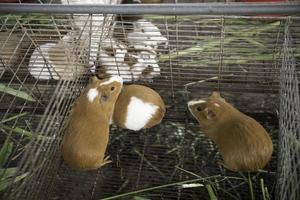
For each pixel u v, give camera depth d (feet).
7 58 2.46
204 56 2.46
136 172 2.22
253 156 1.95
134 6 1.65
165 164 2.24
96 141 2.03
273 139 2.25
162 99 2.45
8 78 2.62
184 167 2.21
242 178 2.12
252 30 2.39
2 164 1.99
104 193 2.15
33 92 2.52
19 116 2.28
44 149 2.00
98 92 2.12
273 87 2.47
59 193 2.16
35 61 2.44
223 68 2.51
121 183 2.19
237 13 1.58
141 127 2.31
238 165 1.99
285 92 2.02
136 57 2.47
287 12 1.54
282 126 2.03
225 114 2.08
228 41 2.41
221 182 2.12
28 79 2.60
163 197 2.09
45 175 2.01
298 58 2.13
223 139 2.04
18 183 1.83
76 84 2.37
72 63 2.32
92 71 2.48
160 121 2.33
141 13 1.65
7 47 2.54
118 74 2.52
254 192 2.06
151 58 2.49
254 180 2.11
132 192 2.05
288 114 1.89
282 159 1.90
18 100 2.55
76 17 2.35
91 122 2.06
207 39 2.44
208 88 2.53
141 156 2.29
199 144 2.31
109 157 2.29
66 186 2.18
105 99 2.12
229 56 2.45
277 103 2.37
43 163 1.96
